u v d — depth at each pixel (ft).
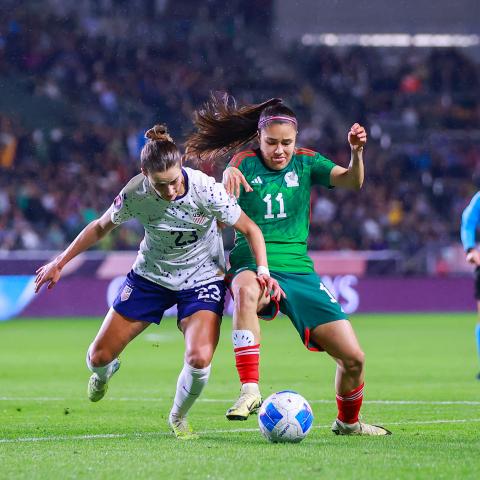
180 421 49.44
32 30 249.14
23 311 181.47
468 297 209.26
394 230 227.20
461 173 258.16
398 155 256.11
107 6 271.49
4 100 232.12
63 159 226.58
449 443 45.80
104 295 188.14
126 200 47.57
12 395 74.90
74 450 43.78
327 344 49.21
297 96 270.87
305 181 51.96
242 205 51.70
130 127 239.71
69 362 107.55
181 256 48.91
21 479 36.14
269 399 46.60
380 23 295.48
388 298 204.23
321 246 215.72
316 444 45.60
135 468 38.27
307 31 293.02
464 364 105.09
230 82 266.98
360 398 49.93
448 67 290.35
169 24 273.33
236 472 37.17
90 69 250.57
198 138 55.11
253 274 49.21
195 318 48.42
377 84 286.66
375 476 36.29
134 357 114.83
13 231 191.93
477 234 148.97
